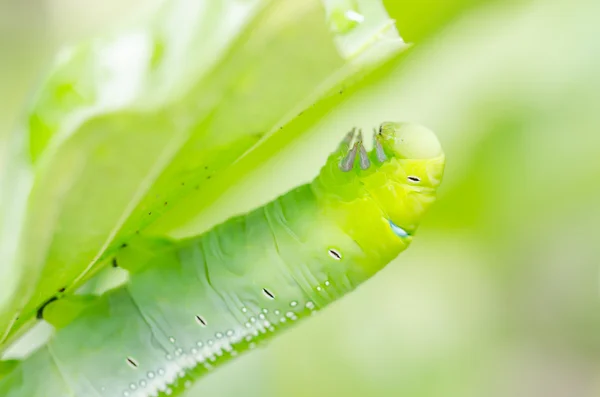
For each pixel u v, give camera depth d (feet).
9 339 0.55
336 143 0.67
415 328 0.80
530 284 0.83
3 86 0.81
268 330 0.63
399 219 0.61
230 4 0.39
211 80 0.39
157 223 0.61
